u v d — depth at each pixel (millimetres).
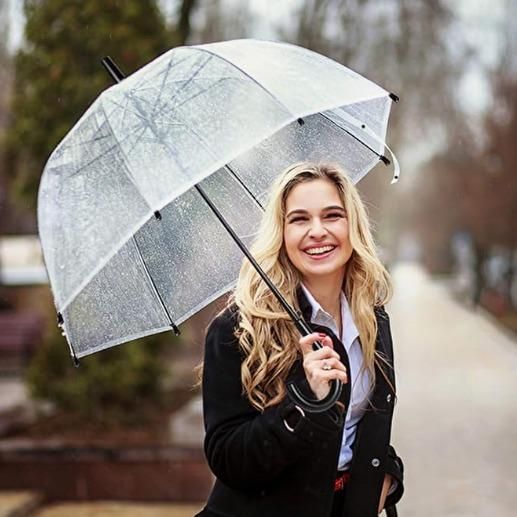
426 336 27125
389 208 51156
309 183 3232
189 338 11047
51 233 3295
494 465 10234
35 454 8836
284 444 2926
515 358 20938
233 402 3113
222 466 3064
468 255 51406
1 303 24188
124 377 10070
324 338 3045
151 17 10430
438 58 19109
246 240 3727
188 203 3709
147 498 8742
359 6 16969
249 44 3459
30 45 10273
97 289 3393
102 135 3328
